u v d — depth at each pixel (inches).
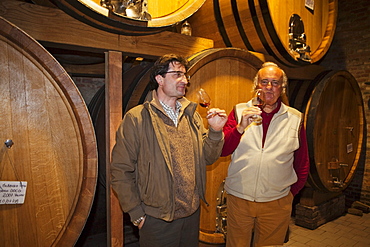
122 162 61.6
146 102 63.6
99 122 112.7
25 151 58.8
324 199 145.3
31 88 58.8
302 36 120.4
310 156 125.3
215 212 95.3
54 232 62.3
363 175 166.6
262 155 79.4
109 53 77.9
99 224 121.7
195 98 85.5
